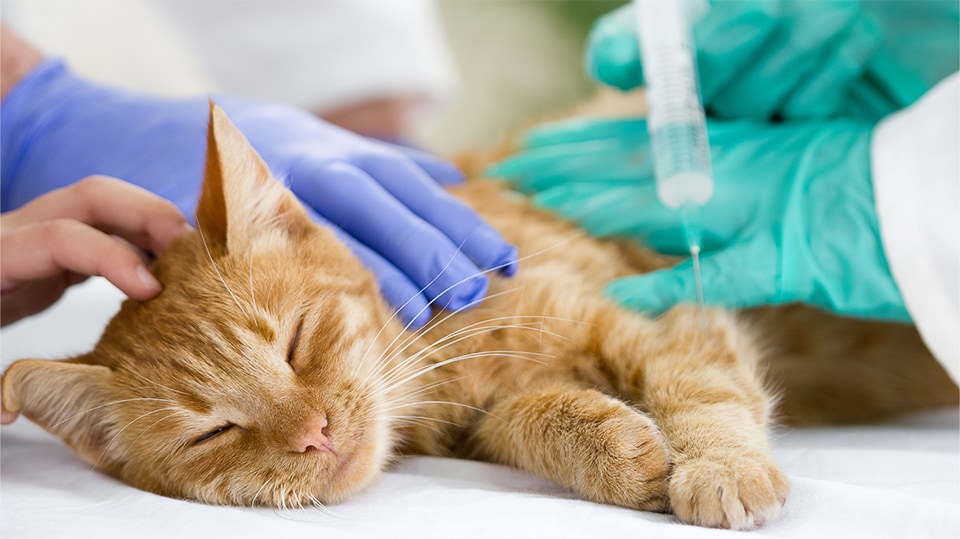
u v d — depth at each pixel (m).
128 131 0.55
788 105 0.55
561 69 1.18
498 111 1.19
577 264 0.52
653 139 0.51
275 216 0.49
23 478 0.46
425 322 0.49
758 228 0.51
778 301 0.50
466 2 1.18
